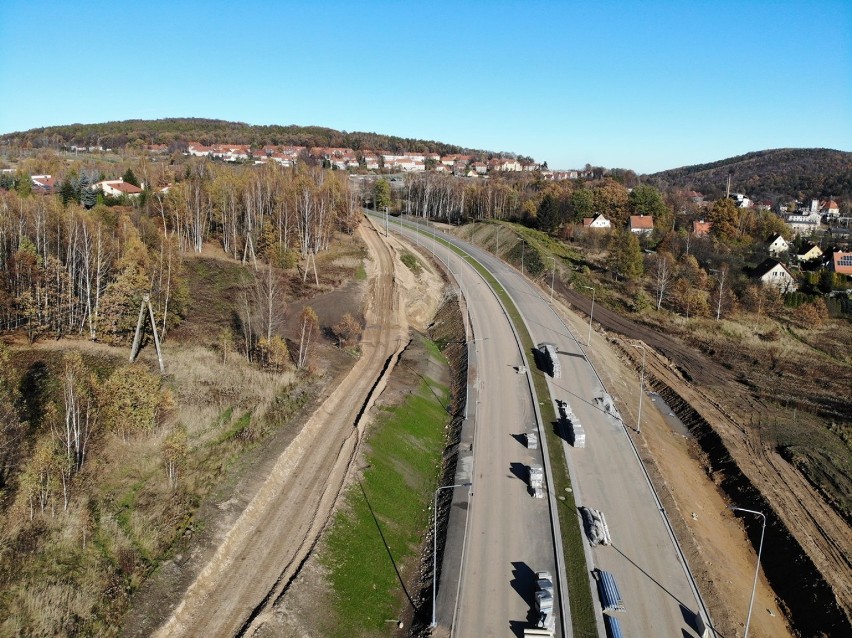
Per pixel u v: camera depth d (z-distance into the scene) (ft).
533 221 499.92
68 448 115.96
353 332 240.73
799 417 205.57
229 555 112.57
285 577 108.88
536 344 247.50
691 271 346.13
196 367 181.16
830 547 136.77
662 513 142.41
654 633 108.58
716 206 472.85
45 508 108.06
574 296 328.29
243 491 128.36
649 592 118.11
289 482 137.39
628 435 177.78
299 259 322.96
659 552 129.70
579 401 198.70
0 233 206.59
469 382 210.79
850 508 152.97
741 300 321.93
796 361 256.93
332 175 440.45
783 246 443.32
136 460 130.62
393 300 289.33
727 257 393.50
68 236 214.69
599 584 119.24
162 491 122.42
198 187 323.16
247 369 187.73
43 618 88.33
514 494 147.33
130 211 325.83
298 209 331.36
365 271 318.86
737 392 223.51
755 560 138.31
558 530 134.10
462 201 542.16
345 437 158.51
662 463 166.71
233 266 295.89
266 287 242.17
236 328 224.53
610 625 108.99
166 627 93.04
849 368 250.98
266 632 96.07
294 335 230.48
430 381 212.23
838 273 366.02
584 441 169.78
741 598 122.42
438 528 137.18
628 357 253.24
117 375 138.21
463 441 171.94
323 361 210.38
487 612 111.55
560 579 119.55
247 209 310.04
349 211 394.52
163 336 201.57
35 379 151.74
